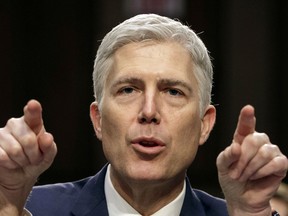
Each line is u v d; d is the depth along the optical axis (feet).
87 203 6.16
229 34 21.33
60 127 22.76
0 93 22.66
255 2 21.21
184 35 5.80
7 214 5.17
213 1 21.77
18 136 4.83
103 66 5.83
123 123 5.53
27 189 5.22
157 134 5.47
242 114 4.86
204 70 5.89
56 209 6.17
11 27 22.57
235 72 21.31
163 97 5.62
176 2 20.75
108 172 6.23
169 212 5.98
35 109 4.75
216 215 6.41
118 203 6.01
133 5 20.47
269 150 4.91
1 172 5.01
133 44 5.72
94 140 22.39
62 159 22.70
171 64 5.64
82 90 22.80
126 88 5.63
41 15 22.66
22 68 22.71
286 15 21.26
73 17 22.65
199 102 5.82
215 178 21.83
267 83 21.30
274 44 21.30
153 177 5.50
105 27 21.06
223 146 21.35
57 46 22.71
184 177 6.09
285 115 21.48
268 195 5.22
